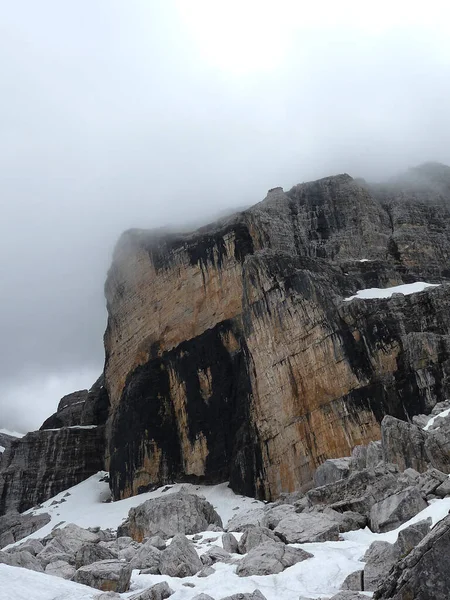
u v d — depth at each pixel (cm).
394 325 5397
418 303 5534
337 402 5453
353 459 3231
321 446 5512
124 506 7375
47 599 1273
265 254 6612
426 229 8050
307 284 6028
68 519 7600
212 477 7350
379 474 2183
